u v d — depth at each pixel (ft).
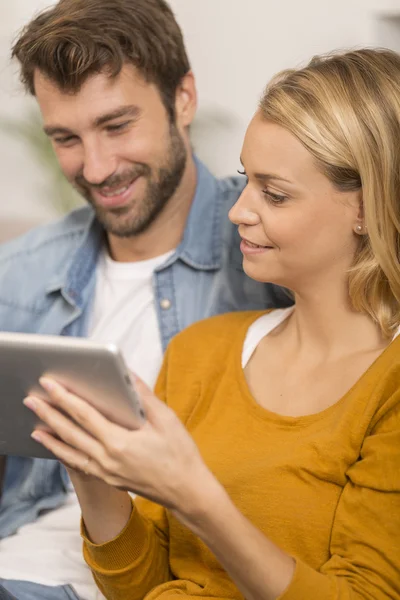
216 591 5.04
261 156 4.99
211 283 7.27
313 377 5.32
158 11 7.16
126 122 6.93
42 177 16.98
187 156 7.43
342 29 13.23
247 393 5.45
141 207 7.16
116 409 4.04
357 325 5.26
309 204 4.98
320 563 4.83
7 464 7.31
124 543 5.27
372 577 4.56
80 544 6.28
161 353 7.16
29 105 14.01
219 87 14.67
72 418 4.20
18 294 7.68
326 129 4.90
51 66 6.81
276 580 4.32
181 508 4.23
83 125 6.95
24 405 4.31
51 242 7.84
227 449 5.26
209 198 7.48
